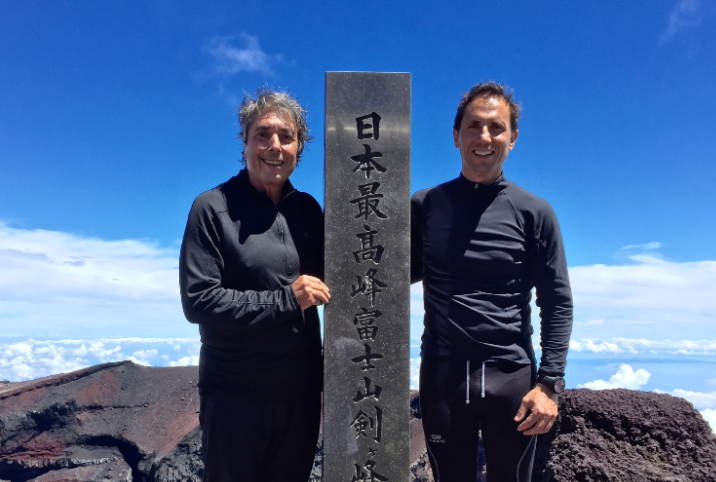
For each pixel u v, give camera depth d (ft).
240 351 11.41
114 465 34.81
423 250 12.71
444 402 11.73
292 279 11.96
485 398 11.48
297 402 11.71
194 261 11.35
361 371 12.06
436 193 12.73
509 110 12.25
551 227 11.96
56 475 34.94
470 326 11.63
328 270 12.16
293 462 11.72
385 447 11.95
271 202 12.22
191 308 11.10
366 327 12.14
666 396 14.83
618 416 14.24
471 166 12.07
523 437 11.62
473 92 12.25
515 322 11.83
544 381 11.47
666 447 13.74
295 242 12.21
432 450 11.91
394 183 12.41
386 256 12.28
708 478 12.95
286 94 12.40
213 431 11.31
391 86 12.58
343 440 11.89
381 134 12.49
